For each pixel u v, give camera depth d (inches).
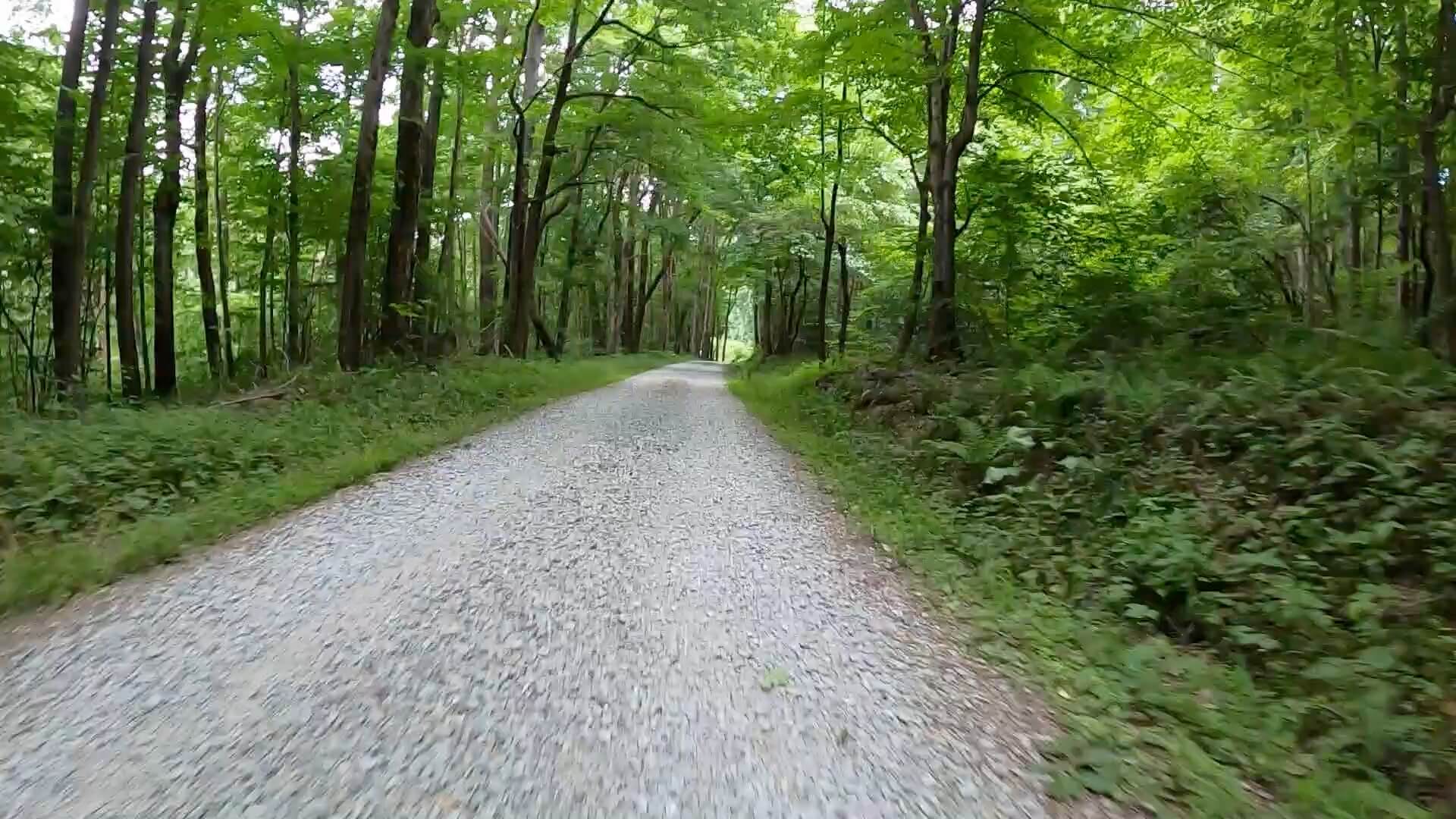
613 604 200.4
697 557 243.4
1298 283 1011.3
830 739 137.3
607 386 893.8
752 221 1262.3
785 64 729.6
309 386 526.0
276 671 155.3
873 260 1235.9
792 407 636.1
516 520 277.6
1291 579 206.1
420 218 845.8
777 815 113.5
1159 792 123.3
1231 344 497.4
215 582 207.3
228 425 374.9
